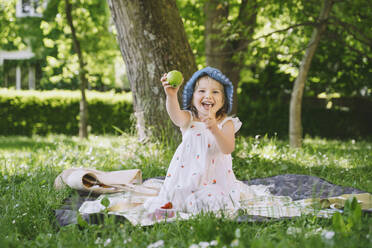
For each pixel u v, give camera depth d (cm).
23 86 1923
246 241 211
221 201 312
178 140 565
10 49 1886
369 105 1428
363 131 1437
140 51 561
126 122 1537
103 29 1362
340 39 867
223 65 892
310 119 1453
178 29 568
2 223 259
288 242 210
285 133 1431
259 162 550
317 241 202
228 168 350
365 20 882
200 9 997
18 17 1758
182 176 336
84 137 1250
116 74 1859
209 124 315
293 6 909
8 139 1309
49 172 452
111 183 405
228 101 364
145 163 525
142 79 567
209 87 353
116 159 577
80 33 1285
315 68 1150
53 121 1511
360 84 1273
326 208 308
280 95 1493
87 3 1276
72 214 276
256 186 412
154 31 552
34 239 252
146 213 306
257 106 1443
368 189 379
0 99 1473
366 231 228
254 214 293
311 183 402
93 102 1519
